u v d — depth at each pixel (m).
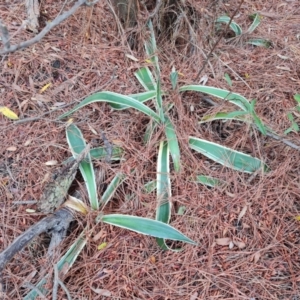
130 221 0.87
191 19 1.30
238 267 0.87
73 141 1.00
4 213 0.90
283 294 0.83
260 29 1.42
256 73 1.25
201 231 0.92
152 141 1.01
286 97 1.18
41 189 0.94
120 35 1.26
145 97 1.07
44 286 0.81
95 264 0.86
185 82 1.17
